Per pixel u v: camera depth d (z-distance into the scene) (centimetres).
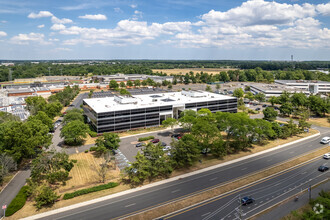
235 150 8931
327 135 10919
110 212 5209
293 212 4512
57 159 6394
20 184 6388
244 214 5125
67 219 4975
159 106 11956
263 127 9394
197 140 8238
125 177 6794
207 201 5631
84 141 9812
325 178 6794
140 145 9194
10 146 7044
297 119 13888
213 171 7212
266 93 19875
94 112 10762
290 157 8325
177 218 5003
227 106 14338
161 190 6122
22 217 5022
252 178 6775
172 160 6956
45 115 10344
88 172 7100
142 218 5003
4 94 18600
